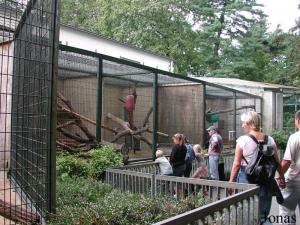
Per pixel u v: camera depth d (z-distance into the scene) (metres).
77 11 32.81
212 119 14.23
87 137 9.52
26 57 5.63
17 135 6.14
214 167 9.56
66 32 13.27
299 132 4.75
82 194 5.78
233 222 3.68
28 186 5.21
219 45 36.53
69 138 9.12
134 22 27.48
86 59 9.16
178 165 8.17
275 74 35.78
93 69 10.34
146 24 27.70
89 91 11.27
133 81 12.00
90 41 14.22
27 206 4.95
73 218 4.34
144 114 13.42
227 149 14.23
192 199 5.08
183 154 8.21
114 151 8.83
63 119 9.20
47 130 4.61
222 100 17.59
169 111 13.45
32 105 5.28
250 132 4.65
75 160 7.67
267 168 4.43
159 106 13.62
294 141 4.70
